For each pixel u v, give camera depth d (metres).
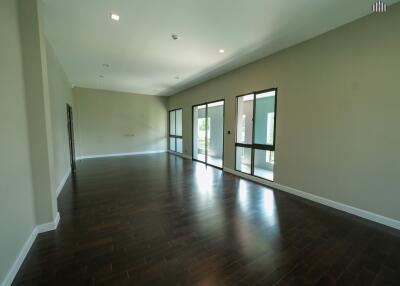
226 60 4.54
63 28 3.07
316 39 3.34
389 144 2.57
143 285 1.62
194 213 2.99
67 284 1.63
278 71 4.04
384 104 2.60
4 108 1.70
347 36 2.94
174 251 2.08
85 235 2.37
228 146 5.64
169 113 9.73
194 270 1.80
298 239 2.31
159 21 2.88
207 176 5.21
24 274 1.74
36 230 2.33
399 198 2.51
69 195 3.75
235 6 2.52
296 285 1.64
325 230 2.51
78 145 7.90
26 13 2.18
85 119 7.98
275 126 4.16
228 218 2.83
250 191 4.02
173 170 5.90
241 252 2.07
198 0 2.41
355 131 2.90
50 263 1.87
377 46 2.63
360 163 2.86
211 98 6.33
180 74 5.79
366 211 2.82
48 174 2.41
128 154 8.97
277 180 4.18
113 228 2.54
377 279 1.71
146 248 2.13
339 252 2.08
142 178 4.99
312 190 3.51
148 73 5.67
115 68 5.19
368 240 2.29
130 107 8.91
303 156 3.63
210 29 3.13
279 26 3.03
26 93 2.22
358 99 2.85
